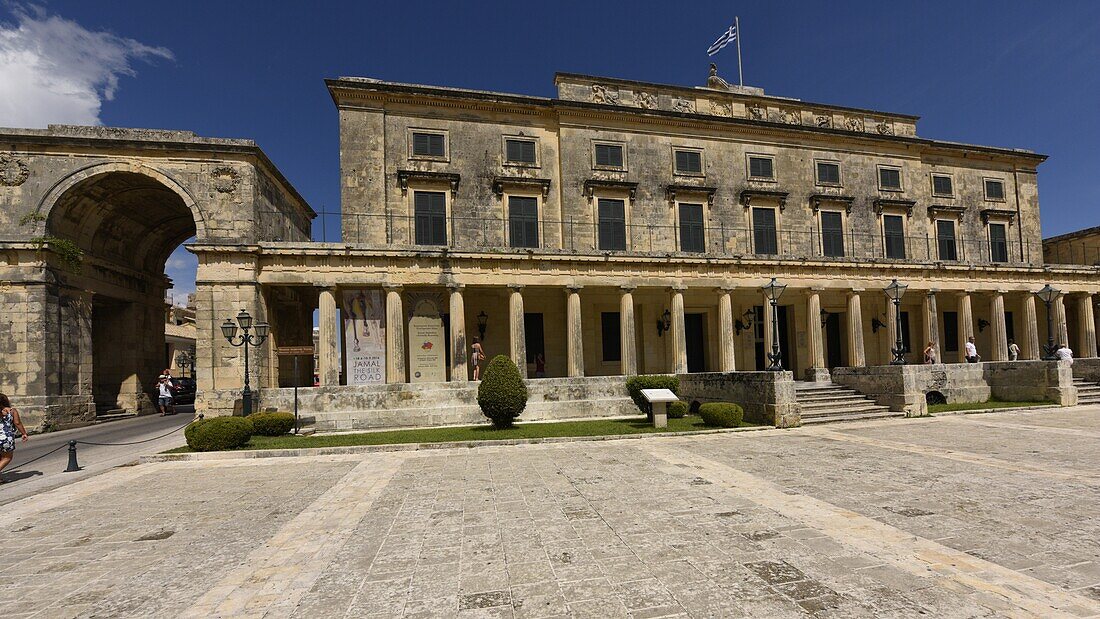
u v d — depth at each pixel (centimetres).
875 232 3366
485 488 992
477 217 2803
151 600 549
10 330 2186
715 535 685
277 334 2702
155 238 3005
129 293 2880
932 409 2083
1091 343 3375
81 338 2450
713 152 3158
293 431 1886
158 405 3144
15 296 2200
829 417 1895
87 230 2519
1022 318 3316
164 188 2436
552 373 2892
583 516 787
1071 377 2144
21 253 2214
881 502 823
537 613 484
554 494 927
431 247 2350
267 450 1475
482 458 1334
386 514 836
